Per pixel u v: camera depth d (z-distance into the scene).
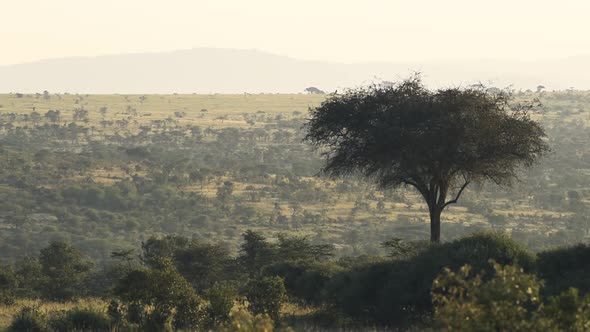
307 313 94.94
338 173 138.50
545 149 135.25
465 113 129.62
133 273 79.12
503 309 34.91
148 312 80.81
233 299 80.06
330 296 95.69
